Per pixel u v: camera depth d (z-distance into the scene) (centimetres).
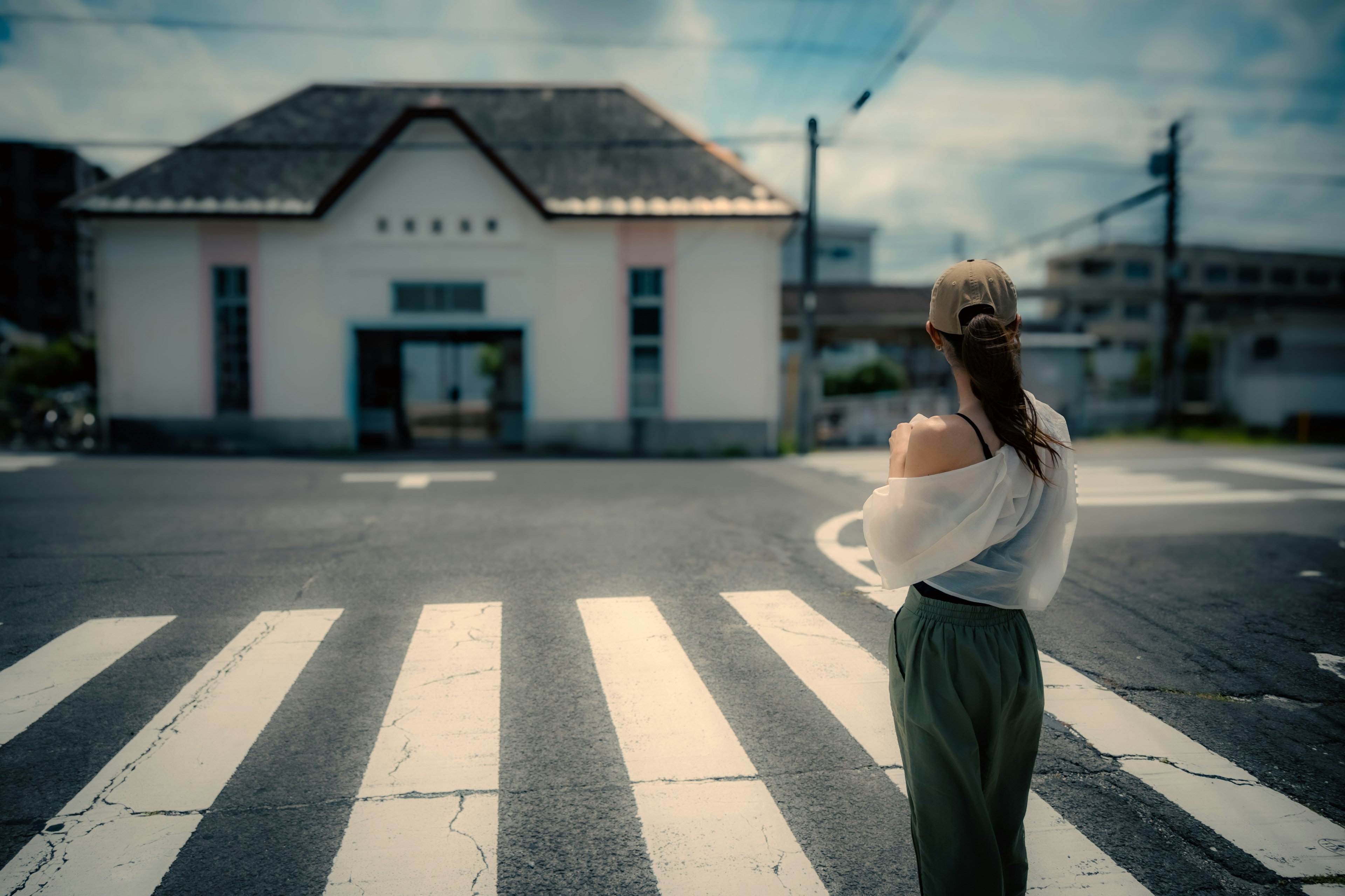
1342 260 4988
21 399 1848
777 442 1636
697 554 675
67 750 322
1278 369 2383
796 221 1578
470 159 1549
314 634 466
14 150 4125
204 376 1528
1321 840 265
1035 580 178
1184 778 306
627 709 365
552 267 1564
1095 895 235
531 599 539
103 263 1509
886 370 2644
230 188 1541
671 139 1684
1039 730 184
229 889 235
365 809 280
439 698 376
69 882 238
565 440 1581
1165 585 586
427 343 1639
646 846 259
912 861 252
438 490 1010
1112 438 2142
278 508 870
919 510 170
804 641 459
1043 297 3453
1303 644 460
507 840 262
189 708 363
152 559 645
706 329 1586
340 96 1730
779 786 298
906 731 181
